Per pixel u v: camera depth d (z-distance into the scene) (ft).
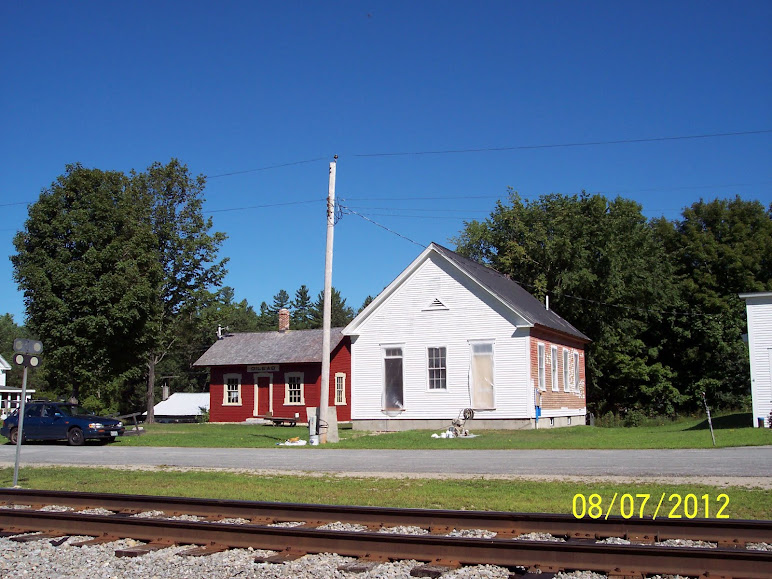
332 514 36.22
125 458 68.85
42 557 31.01
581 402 132.77
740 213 198.90
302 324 436.76
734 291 187.52
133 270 111.14
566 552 27.66
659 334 184.03
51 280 109.40
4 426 91.56
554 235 171.53
